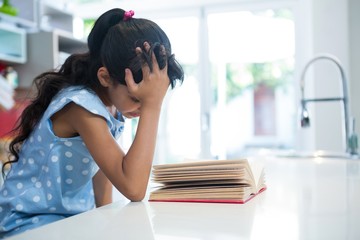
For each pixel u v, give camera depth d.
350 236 0.52
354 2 3.45
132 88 0.87
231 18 3.99
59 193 0.95
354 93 3.40
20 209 0.93
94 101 0.90
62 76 1.03
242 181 0.79
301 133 3.80
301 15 3.77
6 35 2.84
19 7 3.09
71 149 0.95
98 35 0.95
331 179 1.16
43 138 0.94
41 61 2.97
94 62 0.96
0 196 0.99
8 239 0.54
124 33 0.89
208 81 4.05
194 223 0.61
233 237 0.52
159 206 0.77
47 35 2.96
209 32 4.04
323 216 0.64
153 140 0.87
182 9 4.09
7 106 2.69
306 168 1.52
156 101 0.89
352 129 2.19
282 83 3.90
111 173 0.84
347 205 0.74
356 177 1.20
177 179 0.83
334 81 3.38
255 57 3.97
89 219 0.65
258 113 4.00
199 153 4.09
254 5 3.89
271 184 1.06
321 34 3.43
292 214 0.66
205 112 4.05
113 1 4.26
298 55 3.79
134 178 0.82
